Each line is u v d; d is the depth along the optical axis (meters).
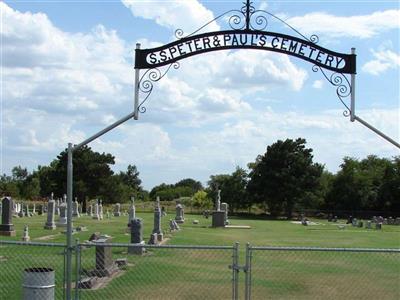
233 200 106.12
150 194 147.00
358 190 98.94
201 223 61.56
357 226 65.94
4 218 35.81
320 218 92.50
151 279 17.36
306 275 19.19
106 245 11.38
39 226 45.12
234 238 39.59
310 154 99.25
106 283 16.50
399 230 58.50
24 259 20.20
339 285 17.41
